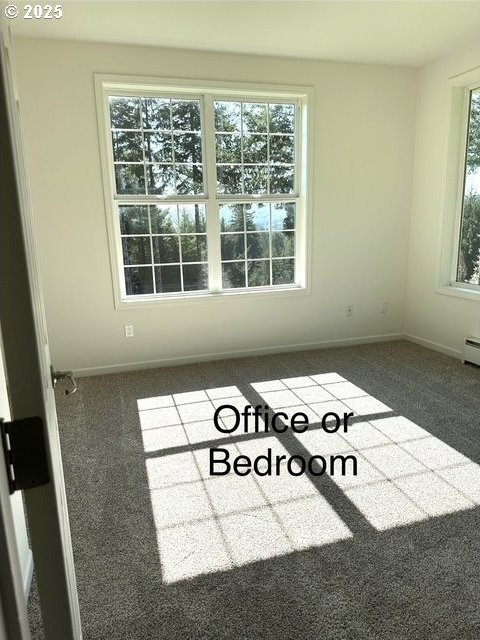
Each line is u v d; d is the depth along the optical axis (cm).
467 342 392
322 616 147
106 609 152
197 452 254
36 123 340
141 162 378
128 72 352
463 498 207
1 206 49
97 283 376
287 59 386
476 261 397
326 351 439
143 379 373
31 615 147
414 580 160
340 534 185
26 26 309
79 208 361
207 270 411
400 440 262
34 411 53
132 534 188
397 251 458
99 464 244
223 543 181
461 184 404
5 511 49
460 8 298
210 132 386
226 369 393
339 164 420
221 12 295
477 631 140
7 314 51
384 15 306
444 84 396
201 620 147
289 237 430
